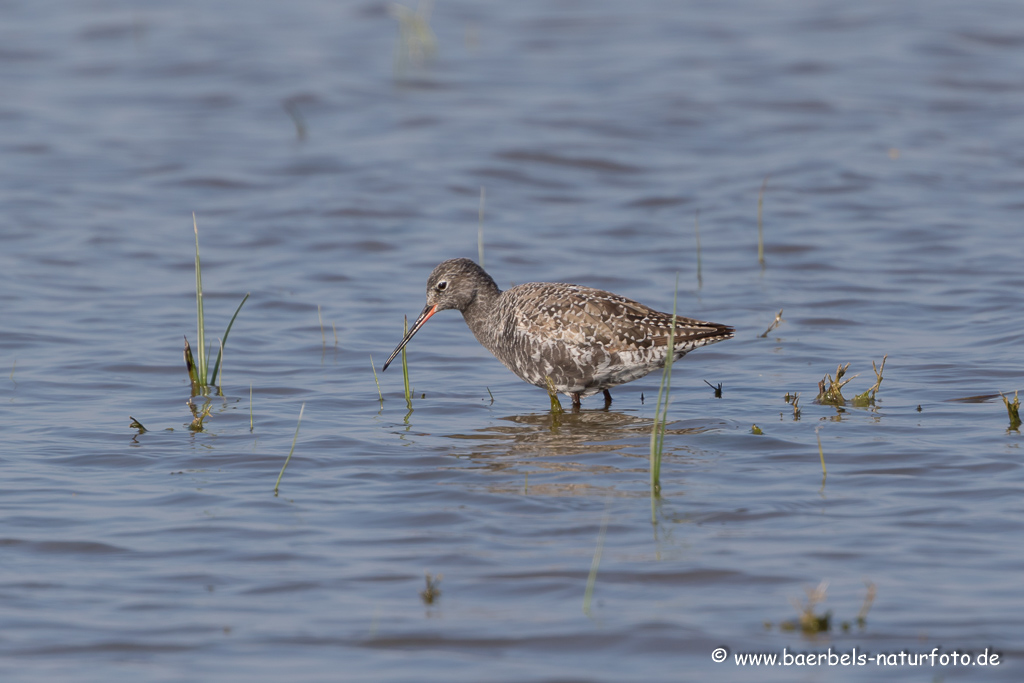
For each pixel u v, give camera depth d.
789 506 10.50
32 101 32.69
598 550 9.56
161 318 18.47
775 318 18.00
